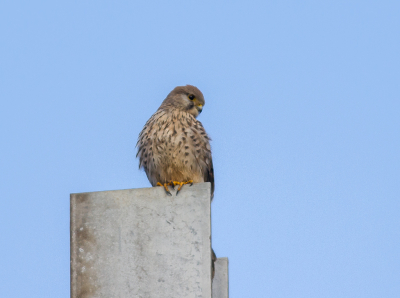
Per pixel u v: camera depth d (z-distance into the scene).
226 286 11.95
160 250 9.30
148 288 9.14
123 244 9.42
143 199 9.59
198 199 9.43
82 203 9.72
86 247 9.50
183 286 9.05
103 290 9.25
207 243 9.20
